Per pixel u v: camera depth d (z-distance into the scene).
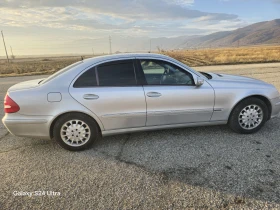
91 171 2.92
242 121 3.83
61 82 3.36
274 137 3.74
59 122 3.36
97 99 3.35
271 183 2.53
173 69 3.63
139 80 3.50
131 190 2.51
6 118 3.29
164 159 3.16
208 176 2.71
